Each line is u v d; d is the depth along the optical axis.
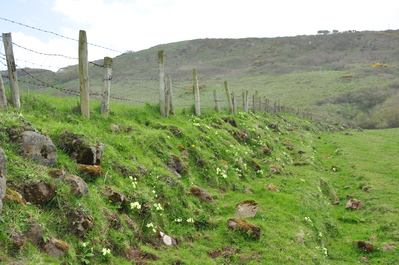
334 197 15.03
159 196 8.75
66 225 5.75
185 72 108.56
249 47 151.38
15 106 9.41
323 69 110.00
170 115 16.05
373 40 141.62
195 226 8.80
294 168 18.06
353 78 89.75
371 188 15.18
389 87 77.69
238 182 12.95
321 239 10.04
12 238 4.57
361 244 9.72
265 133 22.55
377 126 58.94
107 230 6.37
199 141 14.01
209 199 10.38
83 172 7.45
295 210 11.23
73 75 74.06
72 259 5.29
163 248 7.33
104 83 12.01
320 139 35.50
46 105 10.50
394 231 10.49
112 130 11.03
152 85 66.38
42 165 6.56
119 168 8.71
